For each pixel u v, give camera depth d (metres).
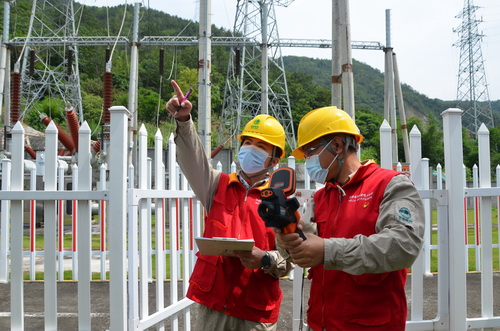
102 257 7.23
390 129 3.55
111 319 2.97
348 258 1.92
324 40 25.67
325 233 2.41
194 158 3.08
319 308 2.39
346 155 2.40
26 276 7.61
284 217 1.87
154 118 59.78
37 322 5.16
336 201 2.44
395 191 2.15
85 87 61.25
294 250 1.94
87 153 3.12
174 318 4.00
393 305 2.23
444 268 3.55
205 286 2.96
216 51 78.75
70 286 6.80
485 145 3.72
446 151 3.57
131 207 3.23
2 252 7.14
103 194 3.04
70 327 4.98
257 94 38.03
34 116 44.22
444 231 3.55
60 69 52.97
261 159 3.16
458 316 3.46
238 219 3.05
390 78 24.31
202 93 8.59
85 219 3.09
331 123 2.40
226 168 20.67
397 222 2.02
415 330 3.51
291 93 73.62
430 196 3.56
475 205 8.27
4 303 6.00
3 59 23.28
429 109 175.62
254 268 2.77
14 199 3.09
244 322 2.92
